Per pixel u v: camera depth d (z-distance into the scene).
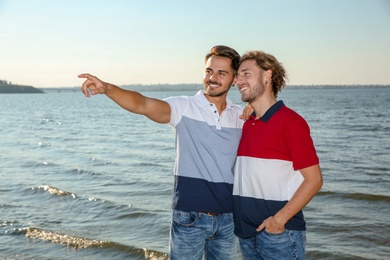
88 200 9.97
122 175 13.52
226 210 3.54
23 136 29.64
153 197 10.26
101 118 52.62
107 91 3.10
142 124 41.25
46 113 66.81
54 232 7.61
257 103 3.25
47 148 22.33
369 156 17.00
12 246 7.01
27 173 14.30
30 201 10.10
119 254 6.61
